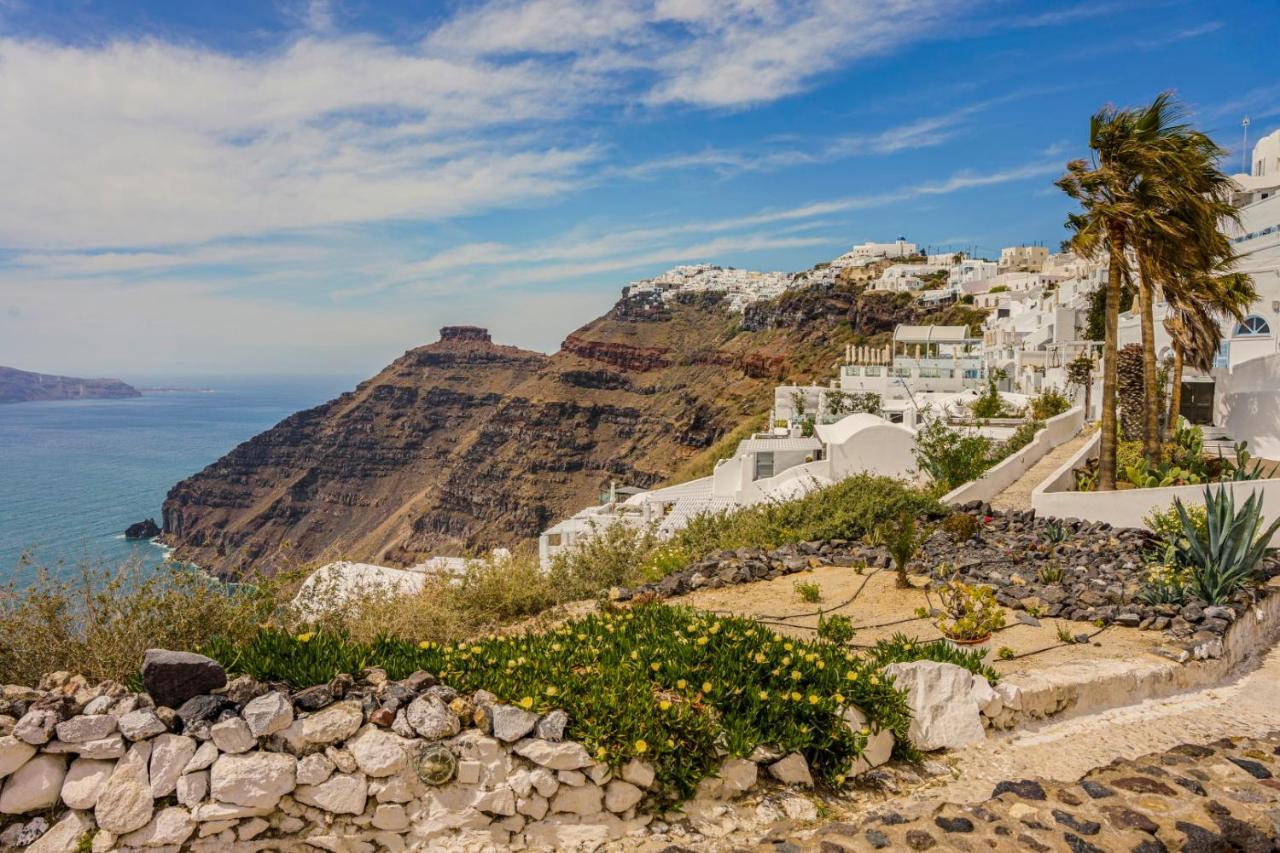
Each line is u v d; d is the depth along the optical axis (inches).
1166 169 743.1
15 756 193.6
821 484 993.5
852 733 274.2
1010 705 329.7
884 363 2452.0
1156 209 750.5
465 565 565.0
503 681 249.9
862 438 1119.0
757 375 6092.5
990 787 276.1
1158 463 864.3
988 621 386.6
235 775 205.8
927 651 339.6
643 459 6402.6
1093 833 222.5
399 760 220.8
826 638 406.3
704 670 280.8
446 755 224.1
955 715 308.3
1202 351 976.3
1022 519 713.6
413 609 442.0
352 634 390.6
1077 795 245.9
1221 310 958.4
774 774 262.5
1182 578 498.6
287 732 214.1
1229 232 1512.1
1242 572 505.7
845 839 219.9
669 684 273.9
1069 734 325.7
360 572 523.8
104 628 278.2
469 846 221.3
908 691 302.7
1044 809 236.5
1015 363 2068.2
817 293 6628.9
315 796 212.5
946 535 656.4
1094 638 430.3
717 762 253.1
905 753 292.0
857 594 513.3
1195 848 213.9
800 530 687.1
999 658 396.5
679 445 6141.7
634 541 693.9
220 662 239.6
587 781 234.5
